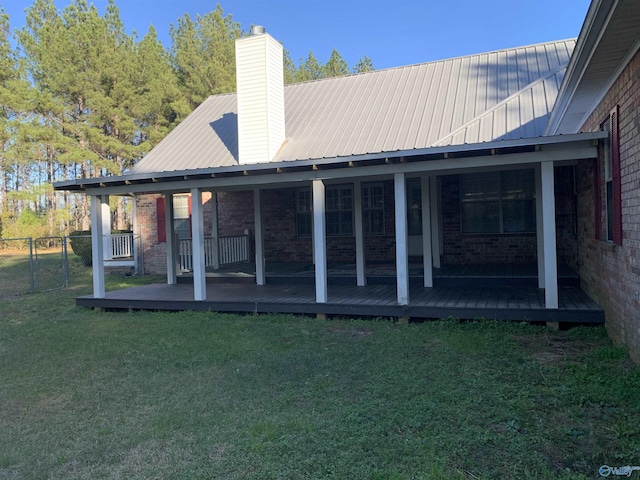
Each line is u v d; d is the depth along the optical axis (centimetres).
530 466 295
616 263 543
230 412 403
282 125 1140
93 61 2461
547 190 648
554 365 491
